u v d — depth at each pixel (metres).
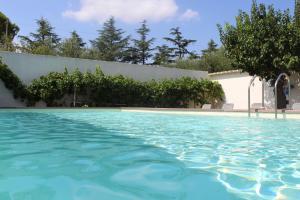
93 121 9.66
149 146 4.87
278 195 2.40
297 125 8.68
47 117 10.74
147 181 2.75
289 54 14.80
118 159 3.75
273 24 15.66
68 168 3.21
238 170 3.26
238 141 5.59
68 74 17.33
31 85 16.44
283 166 3.49
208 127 8.21
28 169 3.15
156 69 20.95
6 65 16.03
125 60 51.16
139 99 18.97
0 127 7.34
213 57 36.72
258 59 15.40
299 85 16.89
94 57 43.97
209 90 20.78
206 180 2.81
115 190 2.46
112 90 18.05
